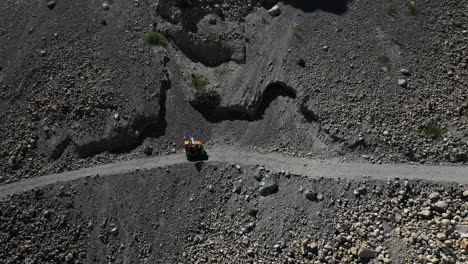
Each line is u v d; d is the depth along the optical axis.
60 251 31.17
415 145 31.91
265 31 37.22
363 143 32.38
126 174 33.19
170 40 37.56
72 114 34.81
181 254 30.73
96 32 37.81
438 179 30.41
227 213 31.59
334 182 30.98
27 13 39.00
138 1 38.78
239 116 35.12
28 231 31.45
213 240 30.83
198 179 32.78
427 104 33.38
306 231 29.61
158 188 32.62
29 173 33.72
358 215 29.58
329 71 34.81
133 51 36.69
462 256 26.17
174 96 35.84
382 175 30.97
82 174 33.50
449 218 28.42
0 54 37.59
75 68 36.38
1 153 34.03
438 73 34.91
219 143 34.44
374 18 37.12
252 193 31.88
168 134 34.91
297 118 34.19
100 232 31.59
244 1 38.19
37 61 36.78
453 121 32.78
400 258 27.00
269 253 29.34
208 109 35.50
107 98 34.97
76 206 32.38
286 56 35.72
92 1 39.12
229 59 36.72
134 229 31.55
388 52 35.69
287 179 31.88
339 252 28.23
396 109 33.22
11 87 36.19
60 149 34.38
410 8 37.66
